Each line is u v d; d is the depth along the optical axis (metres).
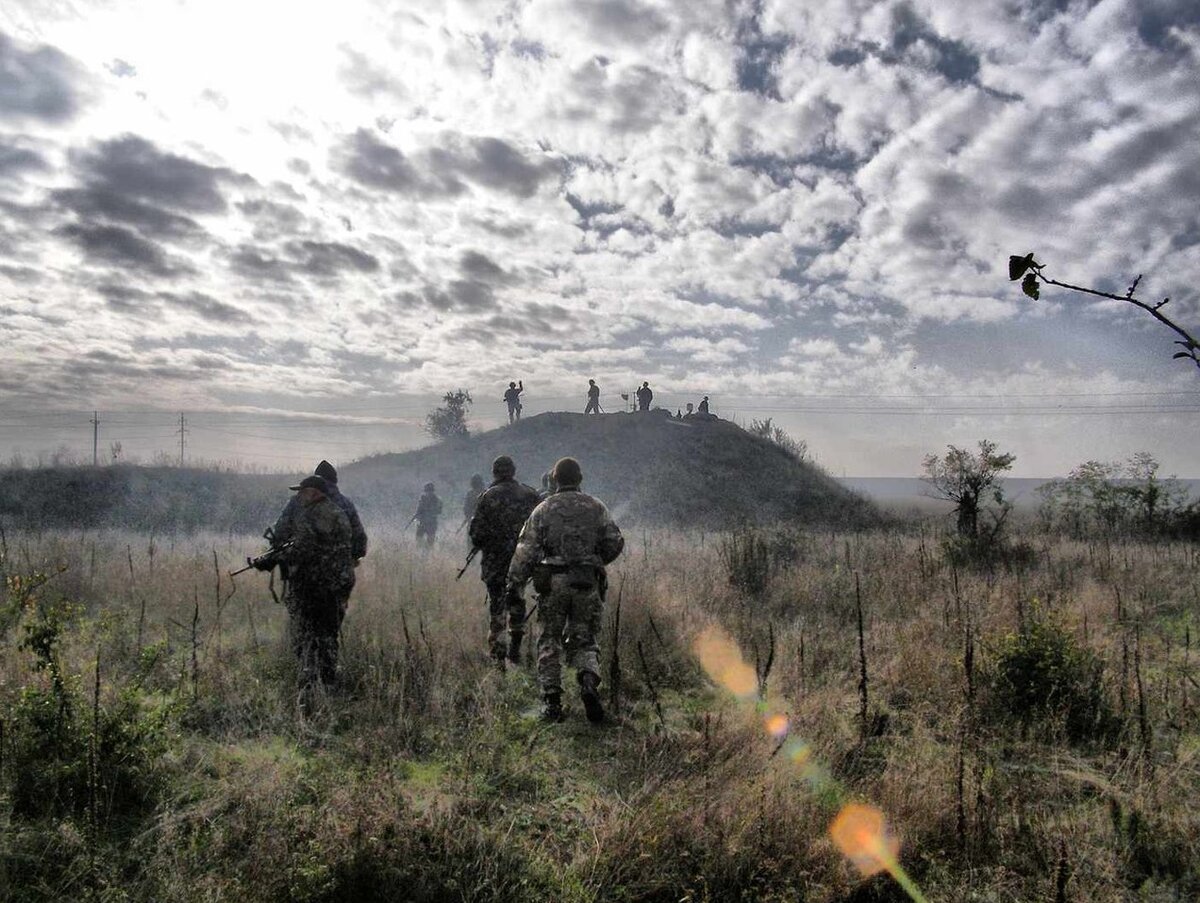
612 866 3.00
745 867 2.96
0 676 4.15
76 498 25.86
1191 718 4.56
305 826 3.02
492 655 5.83
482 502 6.18
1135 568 10.49
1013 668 4.87
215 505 26.77
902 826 3.17
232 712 4.43
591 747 4.37
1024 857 3.07
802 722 4.31
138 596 7.21
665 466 34.25
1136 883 2.97
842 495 33.47
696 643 6.37
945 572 9.80
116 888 2.65
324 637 5.26
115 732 3.53
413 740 4.21
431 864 2.93
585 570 5.04
